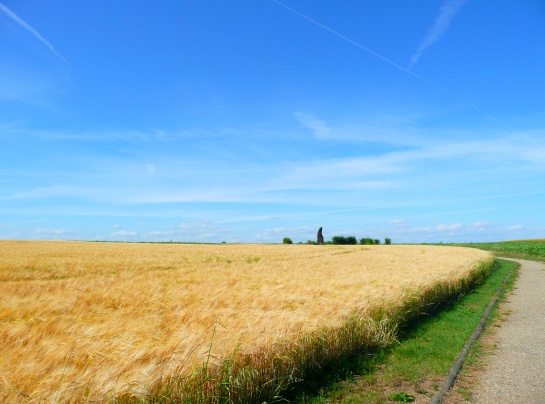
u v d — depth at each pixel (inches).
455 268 756.0
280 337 266.8
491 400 249.3
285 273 762.8
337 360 317.4
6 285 608.1
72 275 883.4
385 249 2009.1
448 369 305.3
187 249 1932.8
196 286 533.3
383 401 251.0
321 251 1831.9
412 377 289.6
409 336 404.8
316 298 416.5
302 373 279.7
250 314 323.9
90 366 192.2
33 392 165.2
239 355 240.4
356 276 638.5
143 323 285.9
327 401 251.0
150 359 208.7
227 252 1706.4
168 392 197.3
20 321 304.0
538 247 1910.7
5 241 2780.5
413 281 551.2
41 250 1685.5
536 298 637.3
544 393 257.3
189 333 250.4
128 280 644.1
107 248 1947.6
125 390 179.8
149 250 1804.9
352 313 352.2
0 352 211.8
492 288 743.7
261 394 249.3
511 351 353.1
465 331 418.6
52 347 213.2
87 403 167.9
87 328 265.9
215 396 219.1
